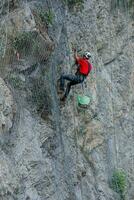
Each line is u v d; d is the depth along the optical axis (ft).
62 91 63.67
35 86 60.34
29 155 56.39
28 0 61.98
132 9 80.28
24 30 59.06
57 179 59.88
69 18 68.13
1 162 52.21
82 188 64.23
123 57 78.02
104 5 75.15
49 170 58.70
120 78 77.15
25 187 54.80
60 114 63.57
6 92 54.85
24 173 55.06
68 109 65.00
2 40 57.21
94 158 68.90
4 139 53.93
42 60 61.62
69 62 65.87
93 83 70.38
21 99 58.03
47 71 62.49
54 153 60.80
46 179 57.98
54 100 62.75
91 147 68.80
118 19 78.02
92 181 66.74
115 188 71.10
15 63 58.44
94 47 72.18
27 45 59.41
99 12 74.13
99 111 71.15
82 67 62.95
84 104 67.36
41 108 60.54
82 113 67.62
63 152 62.28
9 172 52.75
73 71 65.98
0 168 51.67
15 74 58.23
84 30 70.18
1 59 56.80
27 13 59.52
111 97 74.33
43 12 63.36
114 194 70.33
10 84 57.31
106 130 71.92
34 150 57.26
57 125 62.39
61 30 65.87
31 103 59.47
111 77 75.61
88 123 68.44
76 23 69.05
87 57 63.57
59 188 59.82
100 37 73.87
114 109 74.74
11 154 54.39
